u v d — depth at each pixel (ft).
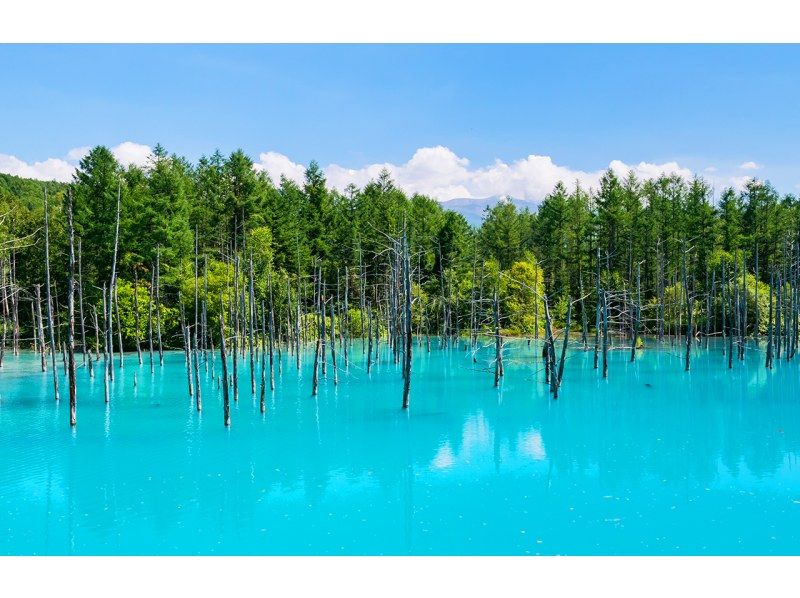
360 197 319.27
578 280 280.51
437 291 265.95
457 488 69.15
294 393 132.46
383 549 52.34
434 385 142.31
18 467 77.20
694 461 78.54
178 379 151.64
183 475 74.23
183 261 222.07
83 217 214.07
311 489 69.41
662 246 249.55
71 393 98.53
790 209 283.79
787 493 65.82
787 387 134.31
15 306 195.52
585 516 59.93
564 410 112.88
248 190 270.87
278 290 217.15
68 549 53.06
